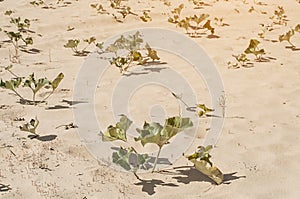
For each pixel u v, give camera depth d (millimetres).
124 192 3686
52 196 3623
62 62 7285
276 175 3924
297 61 7277
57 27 9312
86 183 3822
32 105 5496
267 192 3676
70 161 4180
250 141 4543
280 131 4754
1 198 3582
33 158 4219
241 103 5539
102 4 11312
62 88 6082
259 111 5293
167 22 9820
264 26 9586
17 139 4594
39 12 10484
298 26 8742
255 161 4160
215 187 3750
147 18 9953
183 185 3785
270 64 7133
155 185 3789
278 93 5863
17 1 11523
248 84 6227
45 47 8133
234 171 3992
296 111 5281
